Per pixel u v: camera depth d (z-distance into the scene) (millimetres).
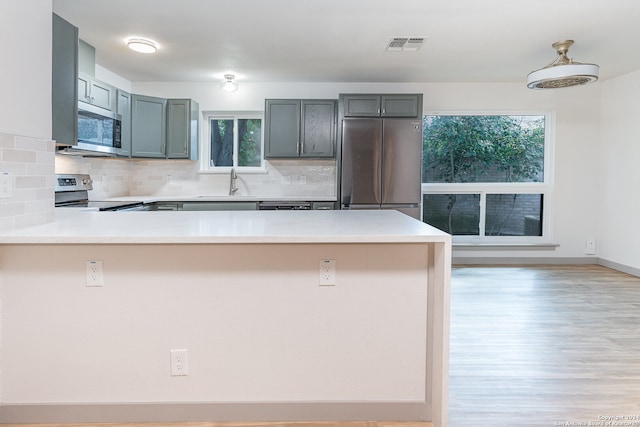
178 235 1564
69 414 1786
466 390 2123
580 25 3314
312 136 4930
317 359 1838
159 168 5320
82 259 1751
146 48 3754
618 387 2154
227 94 5273
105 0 2898
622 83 4926
